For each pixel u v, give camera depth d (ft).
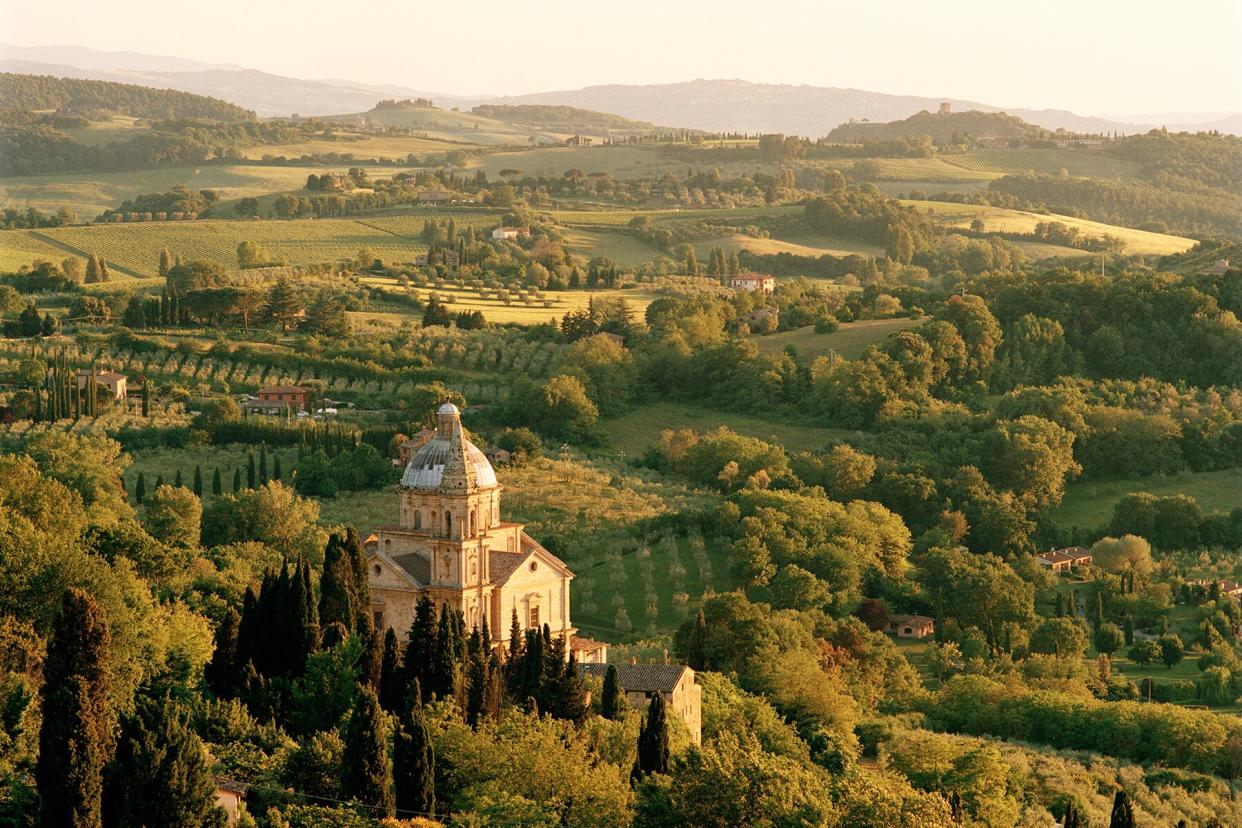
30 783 422.00
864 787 495.41
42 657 495.82
